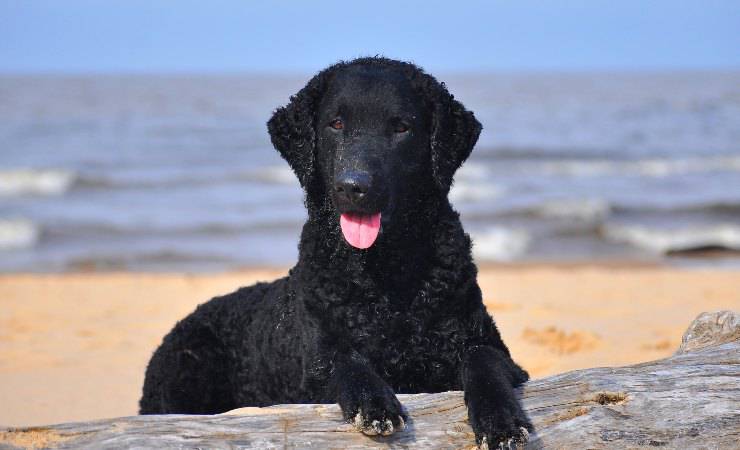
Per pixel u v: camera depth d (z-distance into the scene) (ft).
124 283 55.93
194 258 69.67
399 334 18.97
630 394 15.71
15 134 151.33
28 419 26.63
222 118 196.13
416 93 20.21
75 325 41.68
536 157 128.88
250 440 14.89
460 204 90.17
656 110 213.05
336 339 18.86
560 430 15.40
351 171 18.35
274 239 77.10
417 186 19.74
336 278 19.15
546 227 79.82
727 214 85.10
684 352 18.56
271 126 21.77
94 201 92.94
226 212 87.30
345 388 16.10
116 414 27.35
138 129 165.78
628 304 44.37
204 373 22.77
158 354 23.77
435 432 15.51
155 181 104.17
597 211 84.79
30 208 88.02
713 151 135.13
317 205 20.27
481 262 67.92
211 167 116.98
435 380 19.04
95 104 246.06
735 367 16.21
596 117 193.88
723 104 233.96
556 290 50.11
